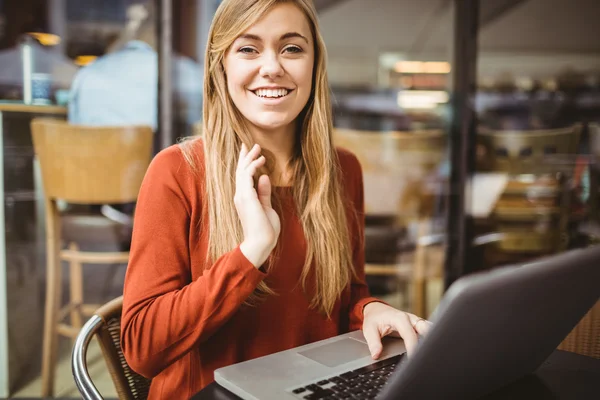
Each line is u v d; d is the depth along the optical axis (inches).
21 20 150.6
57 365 89.5
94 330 37.0
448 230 121.1
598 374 30.7
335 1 309.0
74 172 84.5
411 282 117.0
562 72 251.6
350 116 213.2
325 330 39.4
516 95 212.4
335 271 39.4
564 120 201.3
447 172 123.0
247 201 32.4
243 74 36.3
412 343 32.8
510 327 22.4
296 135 41.4
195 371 36.3
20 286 87.0
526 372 29.4
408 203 103.3
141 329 31.9
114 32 140.0
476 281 19.6
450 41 127.3
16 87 119.4
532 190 119.1
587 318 47.4
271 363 30.3
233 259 31.6
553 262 22.5
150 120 114.2
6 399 83.6
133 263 34.5
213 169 36.9
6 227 85.6
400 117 213.3
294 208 39.6
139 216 35.7
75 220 86.5
